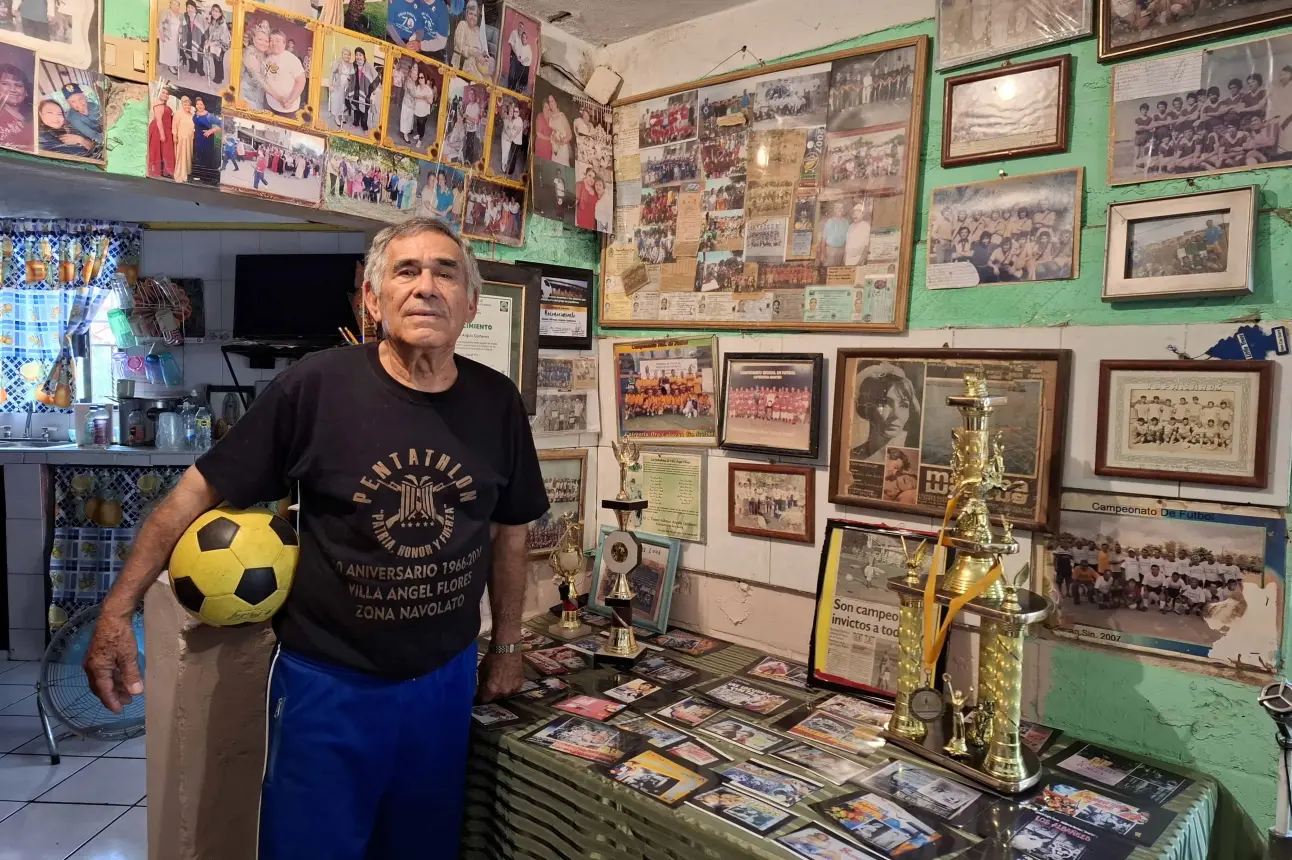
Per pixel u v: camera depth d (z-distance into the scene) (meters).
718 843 1.08
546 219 1.99
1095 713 1.38
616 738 1.37
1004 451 1.44
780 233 1.75
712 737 1.38
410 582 1.23
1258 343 1.21
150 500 3.54
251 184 1.48
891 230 1.59
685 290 1.93
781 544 1.78
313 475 1.21
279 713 1.24
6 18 1.20
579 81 2.04
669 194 1.96
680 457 1.96
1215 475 1.25
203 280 4.10
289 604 1.26
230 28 1.42
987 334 1.48
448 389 1.31
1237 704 1.25
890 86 1.58
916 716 1.30
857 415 1.64
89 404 3.92
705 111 1.88
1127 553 1.34
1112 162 1.33
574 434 2.09
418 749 1.29
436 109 1.72
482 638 1.87
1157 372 1.29
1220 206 1.22
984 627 1.25
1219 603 1.26
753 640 1.83
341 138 1.59
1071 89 1.38
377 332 1.66
